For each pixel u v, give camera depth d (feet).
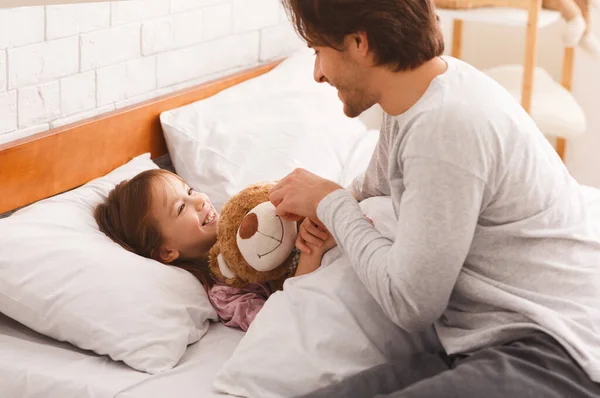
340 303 4.73
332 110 7.64
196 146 6.75
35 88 6.13
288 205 4.80
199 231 5.75
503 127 4.07
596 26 9.26
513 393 3.92
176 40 7.34
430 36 4.07
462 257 4.05
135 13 6.86
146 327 5.08
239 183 6.55
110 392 4.65
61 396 4.74
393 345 4.73
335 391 4.26
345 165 7.07
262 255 5.19
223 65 7.97
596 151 9.74
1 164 5.73
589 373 3.98
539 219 4.23
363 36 4.01
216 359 5.08
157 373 4.89
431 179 3.96
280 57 8.69
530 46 8.22
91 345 5.04
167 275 5.44
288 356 4.60
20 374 4.86
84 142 6.37
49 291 5.11
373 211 5.05
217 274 5.59
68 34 6.30
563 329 4.11
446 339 4.48
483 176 3.99
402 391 4.02
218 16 7.75
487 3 8.41
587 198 6.35
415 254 4.01
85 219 5.69
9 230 5.28
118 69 6.82
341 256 5.04
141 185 5.70
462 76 4.17
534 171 4.18
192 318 5.34
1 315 5.53
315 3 3.98
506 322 4.28
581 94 9.64
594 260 4.36
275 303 4.92
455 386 3.97
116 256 5.38
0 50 5.78
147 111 6.90
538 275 4.27
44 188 6.11
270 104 7.41
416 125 4.05
